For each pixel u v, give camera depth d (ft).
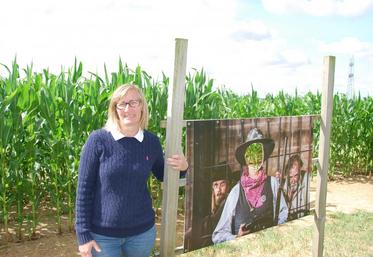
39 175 18.72
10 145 14.76
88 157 7.05
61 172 17.34
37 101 15.38
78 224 7.12
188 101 18.39
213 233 10.31
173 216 9.02
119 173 7.04
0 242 14.80
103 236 7.29
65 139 15.81
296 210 13.29
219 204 10.34
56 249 14.38
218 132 10.05
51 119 15.23
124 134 7.26
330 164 29.55
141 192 7.50
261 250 15.10
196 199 9.69
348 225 18.81
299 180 13.20
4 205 14.67
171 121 8.65
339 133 29.50
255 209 11.56
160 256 9.18
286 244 15.89
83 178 7.07
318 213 13.70
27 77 18.07
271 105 31.73
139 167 7.23
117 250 7.52
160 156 8.37
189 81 18.81
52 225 17.02
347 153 30.50
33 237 15.42
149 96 17.24
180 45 8.54
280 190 12.46
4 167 14.43
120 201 7.14
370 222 19.42
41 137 16.99
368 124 30.86
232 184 10.67
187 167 8.89
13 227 16.61
